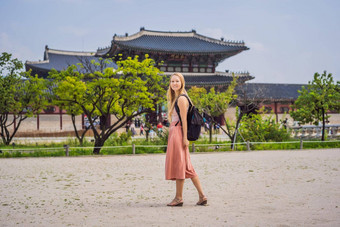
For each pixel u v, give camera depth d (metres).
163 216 5.57
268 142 22.91
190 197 7.30
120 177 10.84
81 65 21.11
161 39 53.69
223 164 14.17
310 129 29.89
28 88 25.30
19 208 6.47
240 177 10.34
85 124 44.84
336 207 6.12
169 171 6.37
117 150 21.09
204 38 55.91
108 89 19.92
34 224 5.29
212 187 8.61
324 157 16.36
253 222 5.12
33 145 24.88
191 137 6.27
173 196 7.52
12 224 5.30
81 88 19.14
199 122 6.32
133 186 9.02
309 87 25.88
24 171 12.60
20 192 8.23
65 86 19.06
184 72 51.44
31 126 44.28
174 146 6.36
